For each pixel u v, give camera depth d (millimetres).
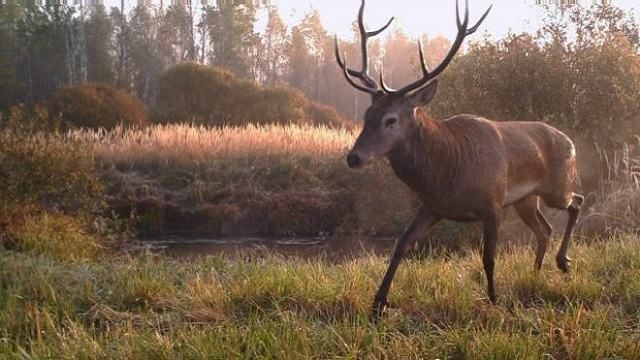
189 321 5891
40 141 10859
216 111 28406
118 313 6148
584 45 13297
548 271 7168
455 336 5176
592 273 7117
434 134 5887
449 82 13516
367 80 6145
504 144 6344
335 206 15570
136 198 15727
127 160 18016
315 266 7566
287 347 4961
